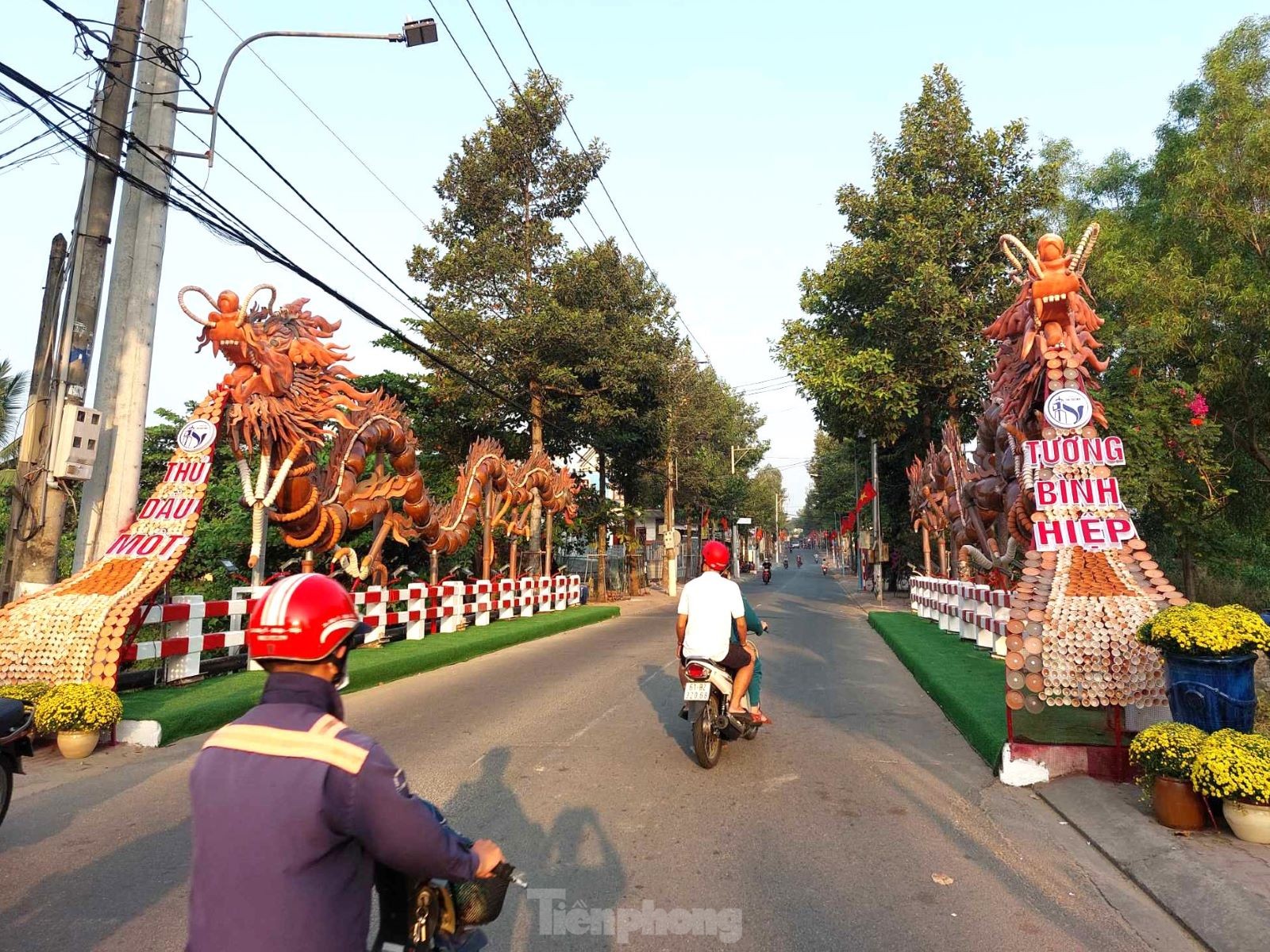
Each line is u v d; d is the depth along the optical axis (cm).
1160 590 636
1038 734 679
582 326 2339
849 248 2341
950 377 2144
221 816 178
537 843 494
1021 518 1074
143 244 932
